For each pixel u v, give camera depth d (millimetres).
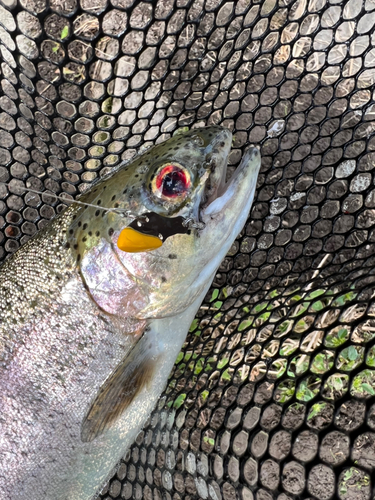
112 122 236
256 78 233
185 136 173
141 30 219
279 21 221
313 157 234
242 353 214
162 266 166
